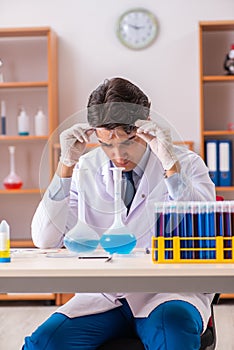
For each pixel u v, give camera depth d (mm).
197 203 2002
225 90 5918
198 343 2023
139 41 5883
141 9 5879
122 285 1808
